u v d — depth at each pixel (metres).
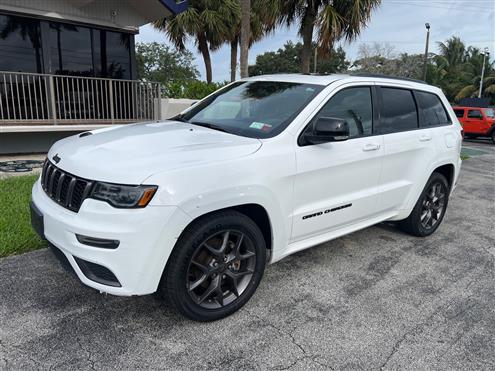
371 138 3.72
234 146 2.85
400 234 4.84
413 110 4.35
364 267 3.85
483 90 41.75
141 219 2.33
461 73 44.34
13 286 3.14
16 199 4.94
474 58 44.69
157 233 2.37
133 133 3.20
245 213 3.02
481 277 3.76
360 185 3.66
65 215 2.51
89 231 2.35
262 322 2.86
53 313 2.82
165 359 2.42
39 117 9.12
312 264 3.86
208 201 2.53
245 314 2.95
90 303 2.97
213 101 4.04
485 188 8.09
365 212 3.79
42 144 8.88
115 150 2.72
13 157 8.25
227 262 2.81
